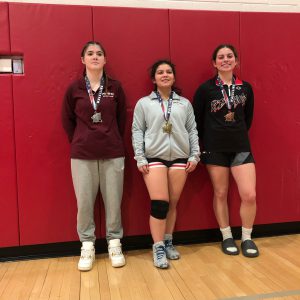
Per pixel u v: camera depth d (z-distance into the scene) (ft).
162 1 9.64
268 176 9.68
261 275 7.37
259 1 10.19
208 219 9.49
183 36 8.97
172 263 8.10
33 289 6.96
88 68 7.97
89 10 8.49
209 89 8.48
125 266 7.98
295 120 9.70
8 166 8.39
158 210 7.82
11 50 8.20
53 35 8.36
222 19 9.11
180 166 8.04
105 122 7.95
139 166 7.89
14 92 8.30
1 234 8.48
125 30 8.70
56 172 8.63
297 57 9.56
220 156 8.52
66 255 8.74
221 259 8.29
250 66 9.32
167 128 7.88
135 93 8.86
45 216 8.66
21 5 8.17
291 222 10.00
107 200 8.19
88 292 6.77
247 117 8.87
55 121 8.53
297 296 6.45
